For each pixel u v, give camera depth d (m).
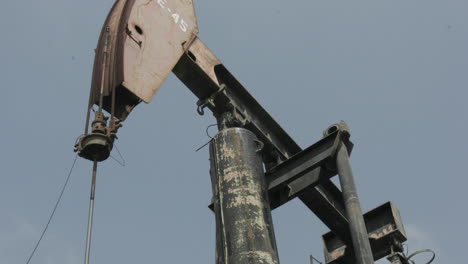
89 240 8.45
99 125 9.63
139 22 11.52
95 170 9.21
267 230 10.27
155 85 11.13
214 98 12.41
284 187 12.42
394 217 14.23
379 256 14.50
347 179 11.25
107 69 10.72
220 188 10.85
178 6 12.66
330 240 15.51
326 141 11.93
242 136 11.55
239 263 9.73
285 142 13.80
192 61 12.15
